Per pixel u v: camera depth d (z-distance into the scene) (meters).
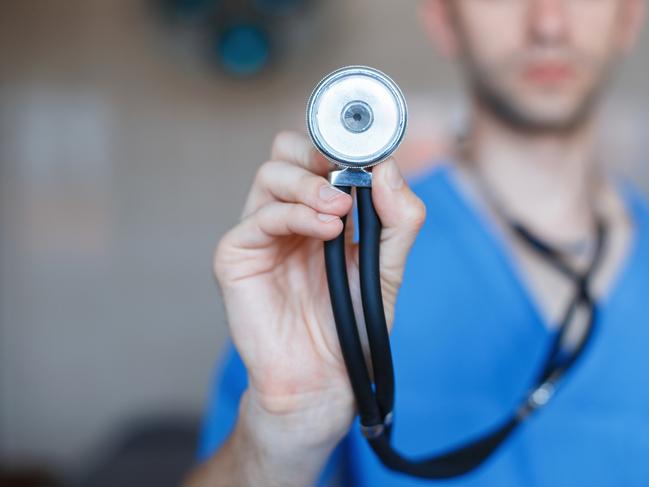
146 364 2.69
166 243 2.65
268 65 2.50
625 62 2.48
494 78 1.03
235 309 0.66
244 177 2.61
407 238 0.59
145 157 2.62
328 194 0.57
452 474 0.76
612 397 0.98
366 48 2.54
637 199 1.12
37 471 2.70
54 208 2.64
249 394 0.67
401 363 1.01
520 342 1.01
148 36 2.57
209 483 0.75
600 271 1.04
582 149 1.07
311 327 0.66
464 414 0.99
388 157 0.57
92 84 2.60
